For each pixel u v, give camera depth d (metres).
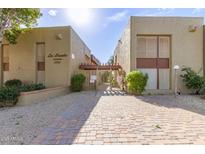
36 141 5.38
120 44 25.95
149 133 5.98
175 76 17.30
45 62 19.53
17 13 13.96
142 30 17.25
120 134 5.90
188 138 5.53
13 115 8.77
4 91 11.00
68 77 19.09
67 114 8.72
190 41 17.47
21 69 19.78
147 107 10.34
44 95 13.94
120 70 23.12
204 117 8.09
